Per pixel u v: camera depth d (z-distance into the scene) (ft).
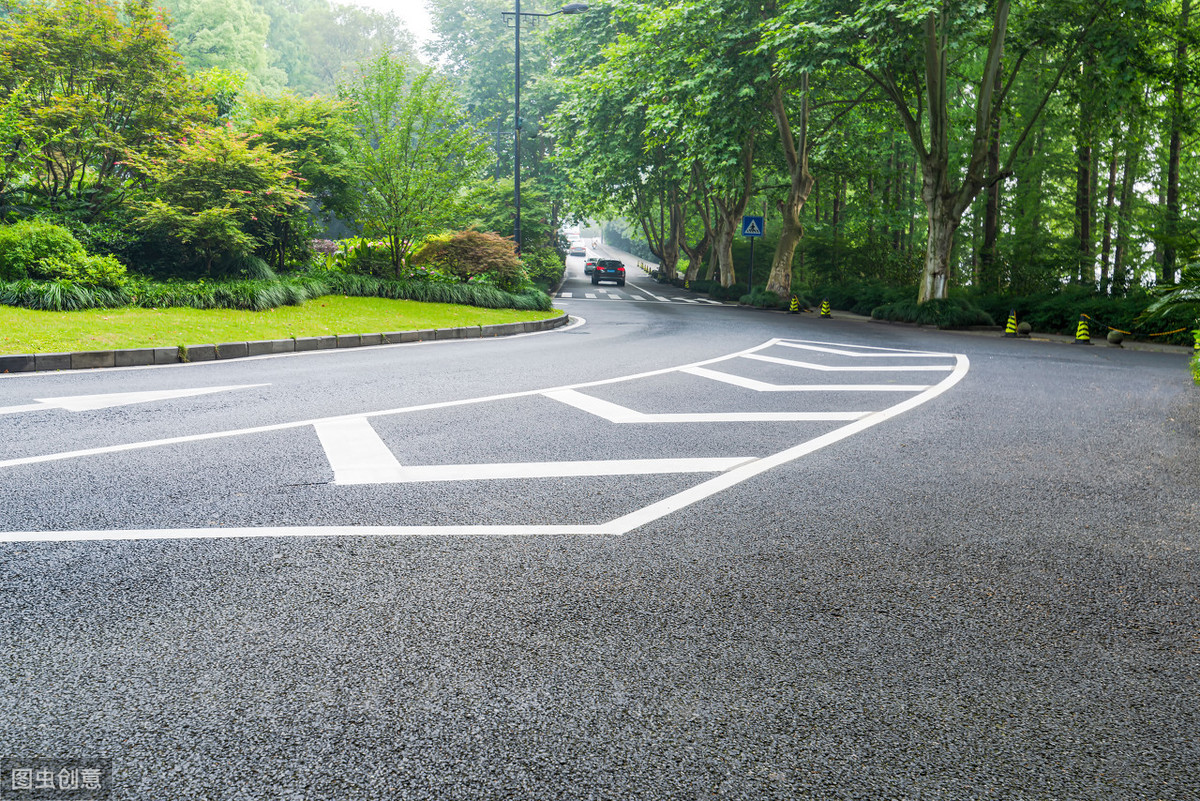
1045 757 7.18
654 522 13.55
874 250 109.19
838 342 49.96
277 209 56.70
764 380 31.12
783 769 6.92
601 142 102.58
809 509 14.44
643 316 76.59
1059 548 12.60
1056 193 104.78
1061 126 80.94
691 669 8.60
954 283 105.09
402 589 10.53
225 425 20.66
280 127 63.77
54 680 8.05
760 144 114.11
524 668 8.54
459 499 14.64
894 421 22.77
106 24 54.03
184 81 59.26
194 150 51.83
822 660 8.86
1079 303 63.98
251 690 7.95
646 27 82.89
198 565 11.16
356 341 43.52
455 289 67.26
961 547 12.57
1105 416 23.99
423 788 6.56
